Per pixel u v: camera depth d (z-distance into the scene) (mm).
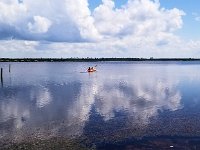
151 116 26906
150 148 18438
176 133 21406
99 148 18391
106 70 127938
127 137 20516
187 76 85688
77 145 18828
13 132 21672
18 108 30938
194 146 18703
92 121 24969
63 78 75938
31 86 54000
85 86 54031
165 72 110062
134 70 129000
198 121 24906
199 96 40375
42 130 22203
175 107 31500
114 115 27344
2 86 54094
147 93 43781
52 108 30812
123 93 43594
